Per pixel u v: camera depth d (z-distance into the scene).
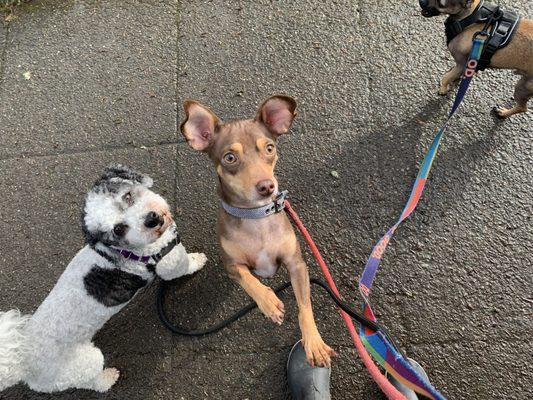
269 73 1.14
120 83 1.16
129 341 0.92
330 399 0.84
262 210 0.73
